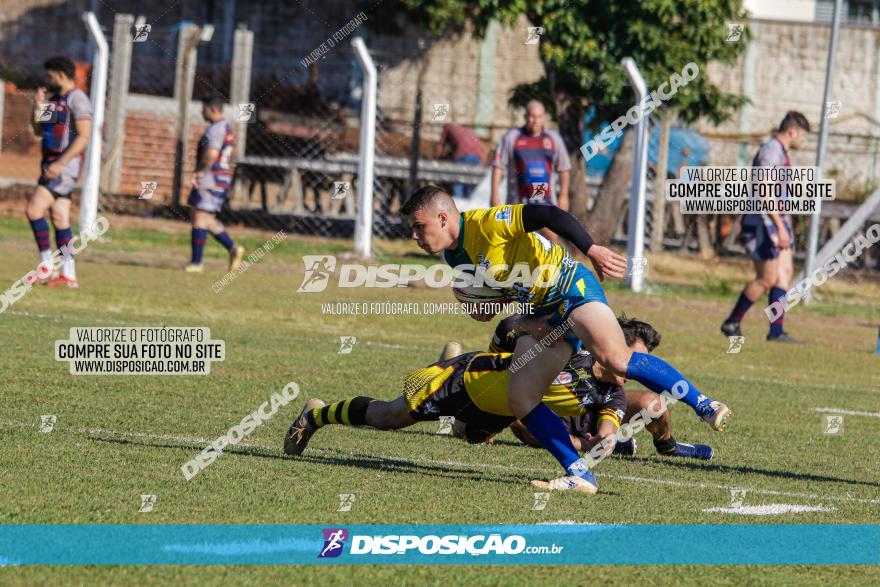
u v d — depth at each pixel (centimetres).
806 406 1800
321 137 4684
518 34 5072
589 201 4372
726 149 4862
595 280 1123
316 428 1206
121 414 1380
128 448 1185
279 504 985
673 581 823
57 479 1027
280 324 2402
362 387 1684
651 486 1166
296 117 4850
